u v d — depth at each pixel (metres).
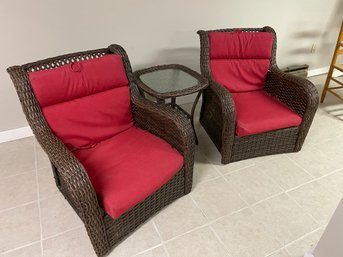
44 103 1.44
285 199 1.79
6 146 2.22
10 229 1.57
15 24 1.88
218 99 1.86
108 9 2.09
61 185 1.66
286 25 2.95
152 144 1.61
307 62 3.41
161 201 1.60
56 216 1.65
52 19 1.96
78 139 1.56
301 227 1.61
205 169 2.02
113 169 1.41
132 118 1.81
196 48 2.60
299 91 1.95
